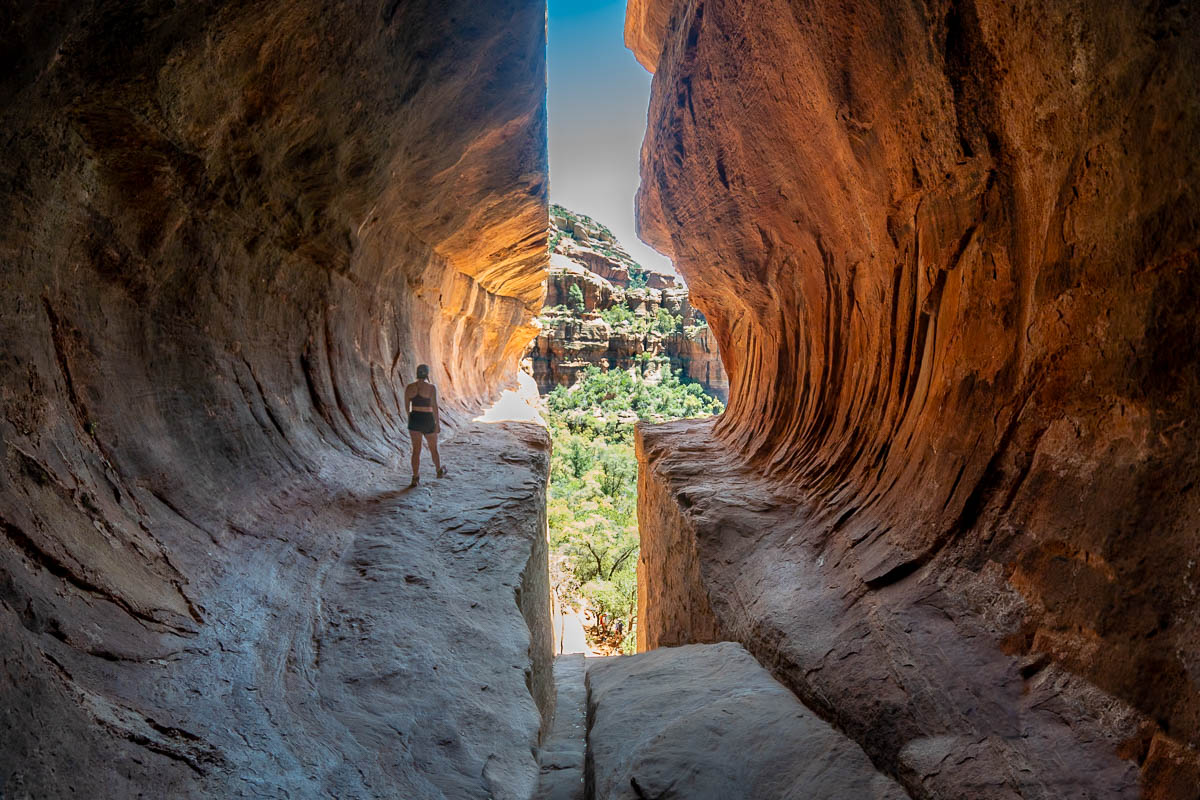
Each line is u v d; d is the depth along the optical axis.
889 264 5.76
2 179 3.05
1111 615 2.75
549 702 6.00
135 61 3.35
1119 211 2.86
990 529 3.76
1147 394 2.73
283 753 2.77
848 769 3.18
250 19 3.93
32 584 2.60
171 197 4.44
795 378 8.98
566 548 25.75
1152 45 2.52
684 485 9.19
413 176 8.61
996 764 2.77
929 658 3.56
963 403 4.30
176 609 3.44
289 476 6.07
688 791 3.09
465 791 2.85
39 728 2.09
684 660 5.23
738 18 6.54
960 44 3.74
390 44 5.55
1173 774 2.27
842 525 5.77
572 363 85.25
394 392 10.84
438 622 4.32
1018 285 3.85
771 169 7.30
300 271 7.16
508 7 6.32
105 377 3.99
